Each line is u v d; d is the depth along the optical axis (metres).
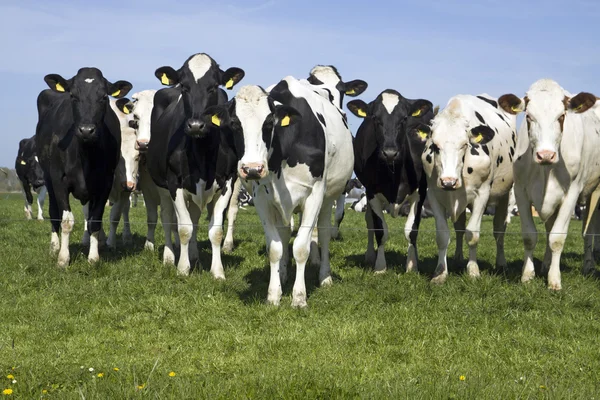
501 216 12.44
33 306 8.77
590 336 7.77
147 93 12.68
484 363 6.80
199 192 10.53
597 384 6.26
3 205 29.86
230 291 9.61
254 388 5.64
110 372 6.17
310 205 9.12
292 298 8.98
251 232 16.34
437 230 10.59
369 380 6.09
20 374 6.06
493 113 11.84
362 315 8.53
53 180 11.38
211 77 10.55
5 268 10.80
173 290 9.59
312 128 9.10
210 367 6.58
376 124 11.06
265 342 7.29
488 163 10.50
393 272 11.02
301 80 11.94
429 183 10.69
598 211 12.55
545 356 7.04
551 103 9.78
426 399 5.46
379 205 11.47
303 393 5.57
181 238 10.71
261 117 8.23
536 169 10.36
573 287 10.19
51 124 11.59
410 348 7.20
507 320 8.30
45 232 16.00
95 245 11.52
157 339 7.52
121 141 12.44
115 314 8.46
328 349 7.13
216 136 10.49
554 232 10.27
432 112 12.43
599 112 11.35
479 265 12.69
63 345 7.22
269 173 8.69
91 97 11.00
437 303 9.07
